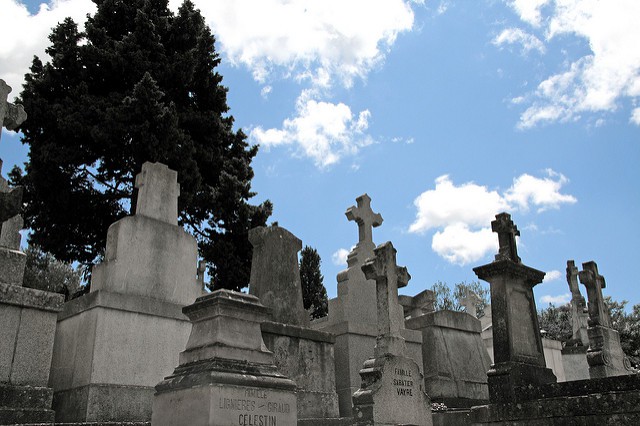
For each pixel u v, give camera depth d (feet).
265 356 23.70
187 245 40.37
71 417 31.01
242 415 21.21
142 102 76.02
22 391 26.40
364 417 29.96
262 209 92.89
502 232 39.06
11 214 19.35
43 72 81.15
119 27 88.69
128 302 34.17
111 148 77.56
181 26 90.89
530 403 30.71
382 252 34.65
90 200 80.38
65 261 84.94
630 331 89.20
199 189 85.35
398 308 34.12
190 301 39.19
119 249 36.29
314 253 129.39
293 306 43.86
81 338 33.24
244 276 87.92
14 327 27.53
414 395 32.32
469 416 34.04
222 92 94.89
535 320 37.93
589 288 47.65
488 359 55.16
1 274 28.17
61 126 75.36
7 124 31.32
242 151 99.09
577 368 64.75
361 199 50.98
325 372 39.60
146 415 32.48
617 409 27.37
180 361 23.30
